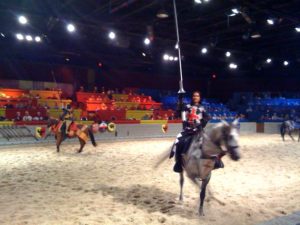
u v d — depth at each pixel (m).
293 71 28.16
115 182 7.85
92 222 5.02
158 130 21.23
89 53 24.17
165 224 4.99
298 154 13.17
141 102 25.59
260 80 30.45
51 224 4.95
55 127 13.20
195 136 5.37
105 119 20.95
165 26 18.86
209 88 32.78
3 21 17.67
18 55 22.83
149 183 7.76
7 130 15.95
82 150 13.95
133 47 23.55
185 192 6.92
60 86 25.16
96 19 17.39
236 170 9.59
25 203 6.05
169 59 24.81
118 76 28.05
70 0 14.65
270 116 27.31
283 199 6.51
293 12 16.03
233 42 22.52
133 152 13.49
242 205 6.05
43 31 18.84
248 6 14.57
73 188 7.21
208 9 15.76
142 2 15.12
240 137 21.89
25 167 9.80
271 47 23.62
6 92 21.94
